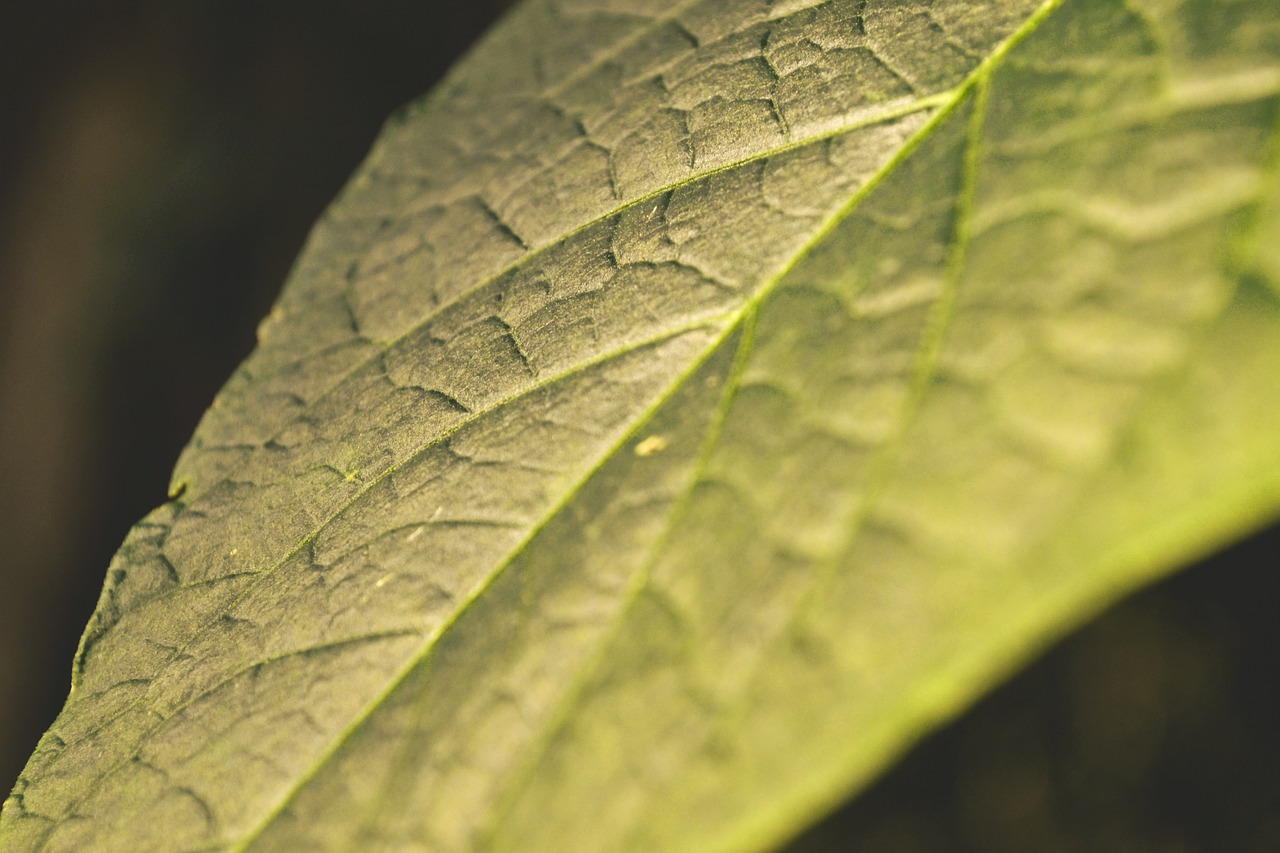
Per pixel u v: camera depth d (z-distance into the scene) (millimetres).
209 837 162
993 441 146
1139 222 148
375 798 158
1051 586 141
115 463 596
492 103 194
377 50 632
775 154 167
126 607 175
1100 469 142
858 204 161
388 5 635
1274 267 143
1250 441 140
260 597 170
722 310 162
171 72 613
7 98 592
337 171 616
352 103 626
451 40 630
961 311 151
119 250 604
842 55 168
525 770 153
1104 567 140
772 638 147
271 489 176
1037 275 149
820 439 152
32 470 576
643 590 154
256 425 182
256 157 615
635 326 166
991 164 156
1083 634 646
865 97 164
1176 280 145
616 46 188
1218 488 139
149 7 602
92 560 586
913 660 143
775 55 173
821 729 144
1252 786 582
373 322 183
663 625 152
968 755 643
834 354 154
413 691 160
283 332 188
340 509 171
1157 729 613
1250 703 598
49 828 167
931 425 148
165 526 179
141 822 164
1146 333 144
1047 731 634
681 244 167
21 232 599
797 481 151
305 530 172
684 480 156
